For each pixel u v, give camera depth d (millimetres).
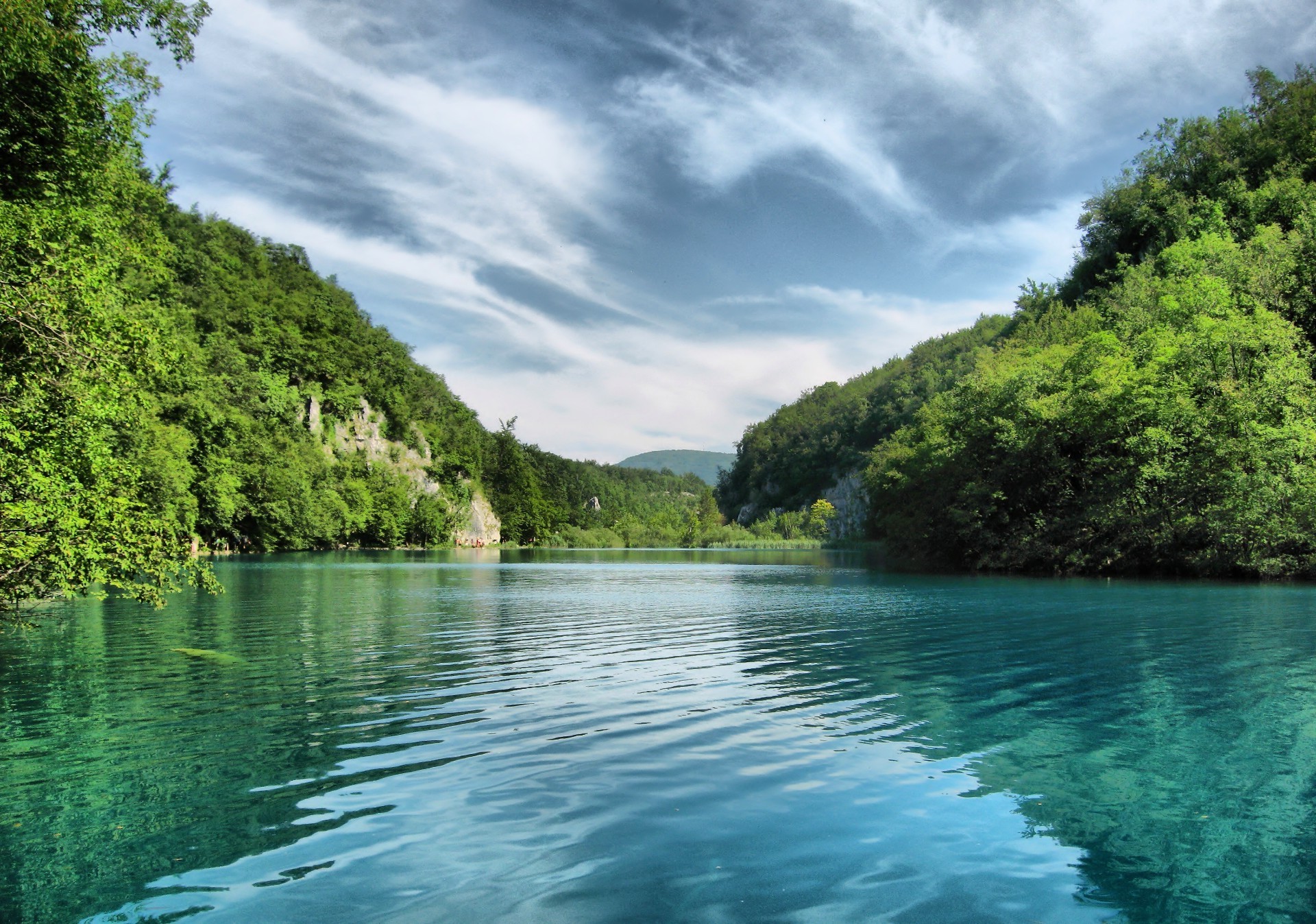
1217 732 7871
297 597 24469
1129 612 19359
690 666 11836
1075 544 37906
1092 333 43906
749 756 7020
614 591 28562
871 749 7254
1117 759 6965
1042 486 41906
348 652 13180
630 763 6801
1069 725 8195
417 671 11312
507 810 5648
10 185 15367
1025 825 5438
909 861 4809
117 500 12070
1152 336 39969
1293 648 13305
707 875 4578
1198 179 71125
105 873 4641
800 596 25750
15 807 5758
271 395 94688
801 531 156375
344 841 5078
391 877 4539
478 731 7867
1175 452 34875
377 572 42156
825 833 5234
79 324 11977
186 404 53844
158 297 52781
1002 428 42531
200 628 16391
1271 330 35094
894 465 69000
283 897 4305
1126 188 76812
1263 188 59750
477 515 139375
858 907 4199
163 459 39125
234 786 6207
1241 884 4551
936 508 48250
